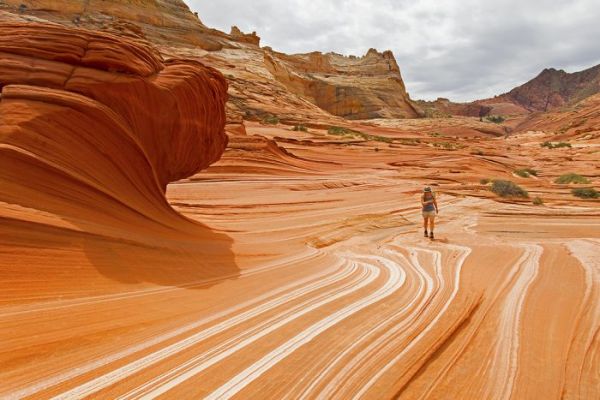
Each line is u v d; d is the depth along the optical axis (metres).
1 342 2.17
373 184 17.89
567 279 4.88
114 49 4.71
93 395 1.99
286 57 105.19
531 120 140.62
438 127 94.12
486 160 33.66
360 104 101.62
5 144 3.39
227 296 3.80
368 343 2.93
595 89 199.75
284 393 2.22
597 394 2.47
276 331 3.05
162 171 6.21
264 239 7.24
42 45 4.32
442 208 12.19
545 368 2.75
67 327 2.52
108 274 3.33
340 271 5.23
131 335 2.66
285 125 45.44
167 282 3.75
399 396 2.32
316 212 10.62
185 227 6.05
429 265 5.66
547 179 26.70
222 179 14.98
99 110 4.28
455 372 2.65
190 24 72.50
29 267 2.83
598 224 9.34
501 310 3.82
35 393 1.91
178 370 2.35
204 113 6.60
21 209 3.10
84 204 3.86
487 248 6.83
